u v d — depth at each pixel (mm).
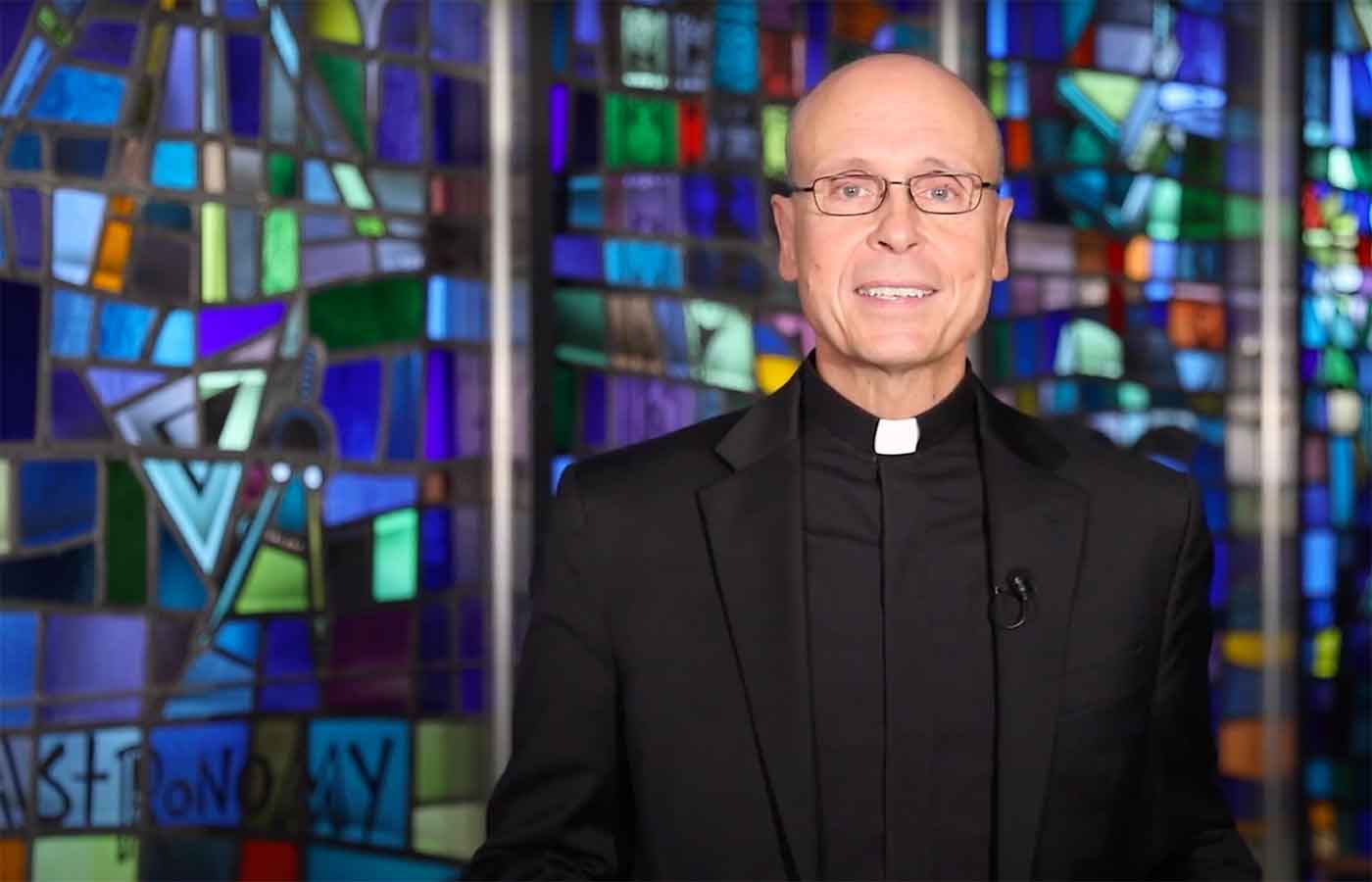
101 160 2734
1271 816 3658
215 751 2803
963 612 1288
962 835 1237
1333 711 3730
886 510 1312
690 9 3271
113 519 2727
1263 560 3691
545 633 1292
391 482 2996
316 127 2943
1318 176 3773
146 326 2771
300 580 2898
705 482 1312
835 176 1250
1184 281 3668
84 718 2686
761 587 1262
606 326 3152
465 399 3078
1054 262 3529
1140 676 1263
